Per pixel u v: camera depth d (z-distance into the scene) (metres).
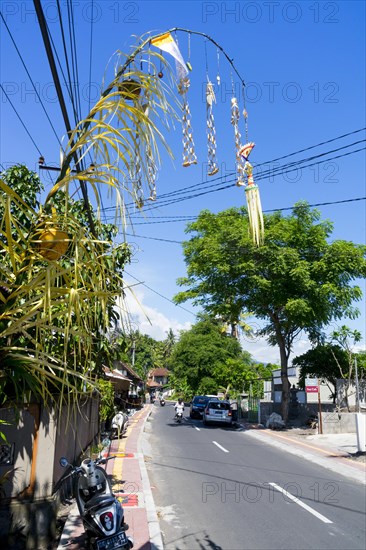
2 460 6.43
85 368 2.91
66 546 5.96
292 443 18.98
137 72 3.15
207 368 50.25
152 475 11.49
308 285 21.41
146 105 3.18
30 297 2.78
